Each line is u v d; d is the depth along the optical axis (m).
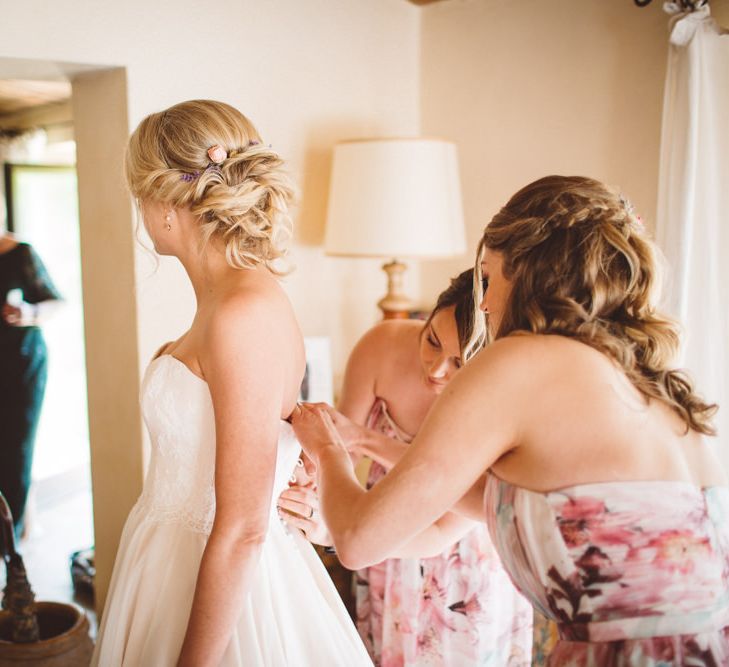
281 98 2.44
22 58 1.86
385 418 1.92
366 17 2.72
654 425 1.01
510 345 1.02
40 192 4.50
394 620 1.86
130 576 1.24
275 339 1.13
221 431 1.11
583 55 2.56
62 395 4.79
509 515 1.03
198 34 2.18
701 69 2.15
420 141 2.45
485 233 1.16
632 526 0.97
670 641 0.97
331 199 2.52
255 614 1.22
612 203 1.06
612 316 1.07
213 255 1.20
